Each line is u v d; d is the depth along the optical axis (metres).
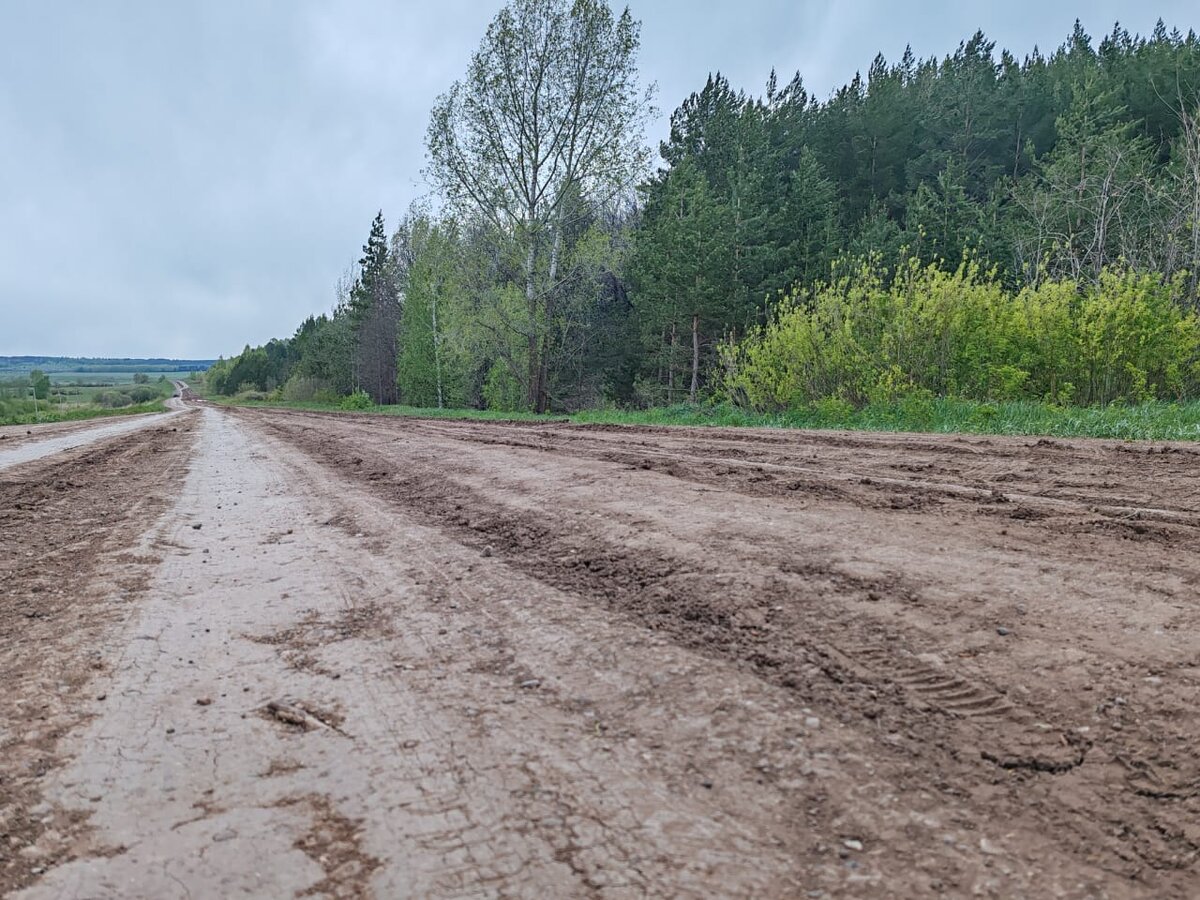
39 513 6.56
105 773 2.02
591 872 1.54
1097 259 17.72
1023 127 42.47
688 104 40.56
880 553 3.37
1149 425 7.62
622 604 3.12
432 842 1.67
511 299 25.98
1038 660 2.22
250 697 2.49
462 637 2.94
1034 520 3.87
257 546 4.81
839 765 1.85
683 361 31.80
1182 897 1.38
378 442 12.14
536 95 23.70
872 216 34.78
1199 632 2.30
